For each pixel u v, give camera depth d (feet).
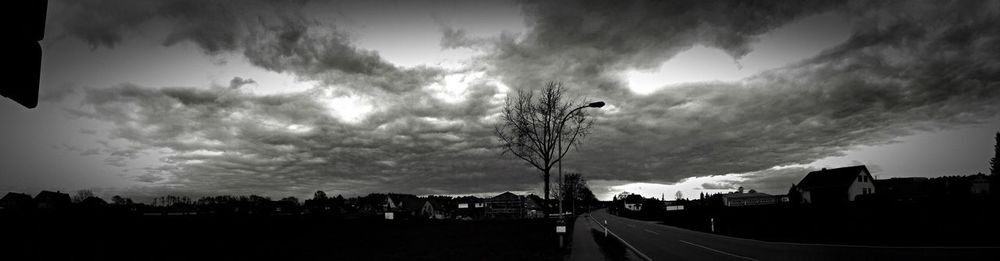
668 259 55.72
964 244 58.23
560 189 72.49
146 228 126.21
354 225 163.12
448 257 57.52
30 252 74.08
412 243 85.25
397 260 55.67
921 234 69.46
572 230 130.41
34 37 6.49
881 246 60.80
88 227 122.93
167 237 102.63
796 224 104.06
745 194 304.71
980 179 168.14
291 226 149.28
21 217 146.82
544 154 96.63
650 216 262.88
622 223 189.47
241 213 280.10
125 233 111.24
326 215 269.64
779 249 63.26
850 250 57.62
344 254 65.77
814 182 215.51
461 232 123.24
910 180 215.72
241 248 78.38
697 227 139.03
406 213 271.90
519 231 122.01
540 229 130.21
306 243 87.66
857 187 198.90
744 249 65.10
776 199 290.97
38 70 6.61
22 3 6.28
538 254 60.23
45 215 157.07
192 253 70.69
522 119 98.48
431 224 181.68
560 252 63.46
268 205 336.08
